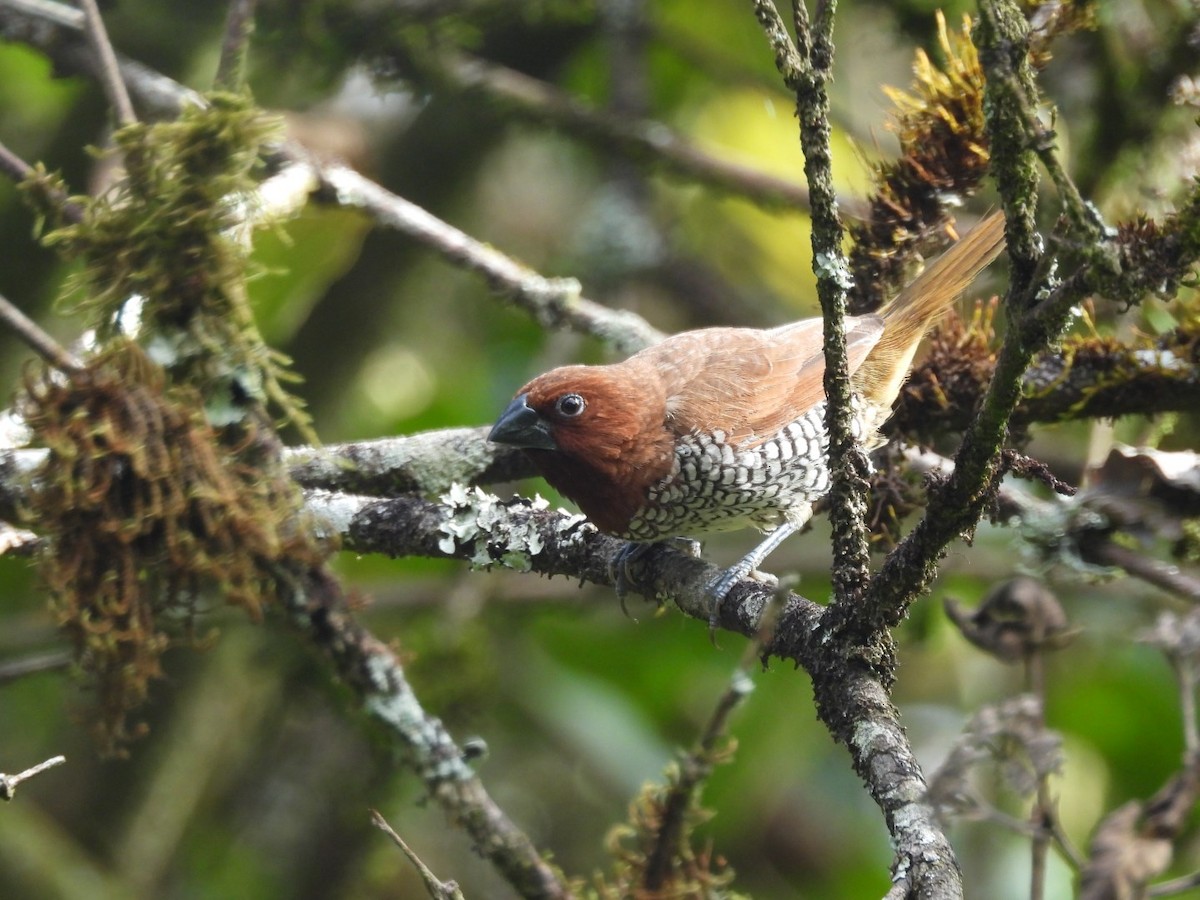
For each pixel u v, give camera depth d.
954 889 5.53
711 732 5.88
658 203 15.80
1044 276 5.81
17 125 13.77
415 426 14.16
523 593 12.50
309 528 6.69
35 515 6.61
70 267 12.60
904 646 11.98
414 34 12.48
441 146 13.40
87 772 12.70
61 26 10.62
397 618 12.70
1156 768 12.34
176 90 10.57
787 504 9.61
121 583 6.56
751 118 15.60
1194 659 5.66
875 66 14.77
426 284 13.43
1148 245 6.05
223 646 12.38
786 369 9.59
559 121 12.71
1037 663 6.75
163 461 6.49
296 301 11.40
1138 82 11.05
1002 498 8.32
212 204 7.12
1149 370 8.81
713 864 12.06
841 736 6.52
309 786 13.48
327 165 10.12
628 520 9.23
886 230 9.33
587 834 13.73
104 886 11.62
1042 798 5.14
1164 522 7.83
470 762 5.88
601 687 12.98
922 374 9.45
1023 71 5.81
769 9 6.27
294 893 12.79
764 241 15.90
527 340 15.14
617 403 9.06
